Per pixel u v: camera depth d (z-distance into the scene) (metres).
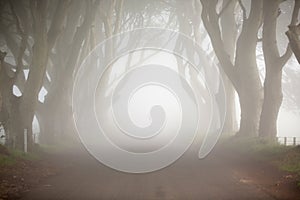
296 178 15.22
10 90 26.47
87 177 17.25
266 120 28.27
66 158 25.36
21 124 26.23
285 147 22.75
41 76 27.30
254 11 30.39
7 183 14.73
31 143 26.11
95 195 12.91
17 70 26.94
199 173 18.27
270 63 28.03
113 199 12.24
